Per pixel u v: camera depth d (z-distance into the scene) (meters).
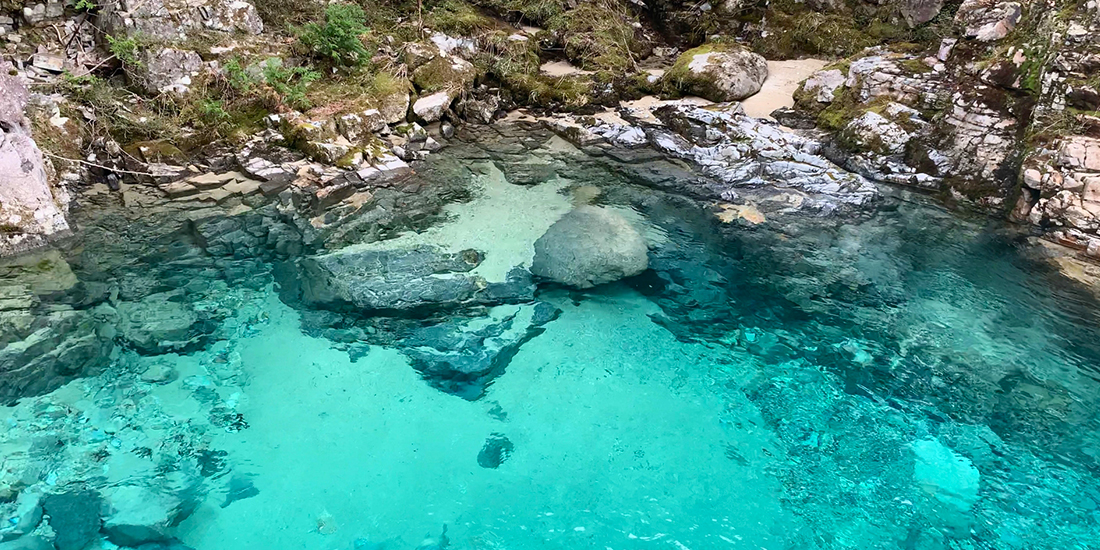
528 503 3.79
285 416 4.25
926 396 4.57
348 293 5.33
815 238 6.30
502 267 5.75
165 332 4.81
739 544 3.59
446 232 6.18
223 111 7.04
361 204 6.52
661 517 3.74
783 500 3.86
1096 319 5.24
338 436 4.15
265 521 3.61
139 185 6.45
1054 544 3.60
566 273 5.66
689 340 5.09
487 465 4.02
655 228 6.41
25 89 6.15
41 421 4.02
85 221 5.91
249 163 6.84
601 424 4.34
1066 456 4.11
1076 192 6.04
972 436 4.26
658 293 5.57
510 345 4.96
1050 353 4.90
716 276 5.78
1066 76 6.36
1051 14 6.76
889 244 6.21
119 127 6.61
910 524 3.71
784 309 5.41
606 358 4.90
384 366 4.70
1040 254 6.02
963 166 6.95
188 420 4.16
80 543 3.39
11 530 3.41
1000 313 5.32
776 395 4.61
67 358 4.48
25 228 5.49
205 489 3.75
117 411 4.16
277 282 5.39
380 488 3.83
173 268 5.45
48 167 6.03
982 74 7.08
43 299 4.98
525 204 6.72
